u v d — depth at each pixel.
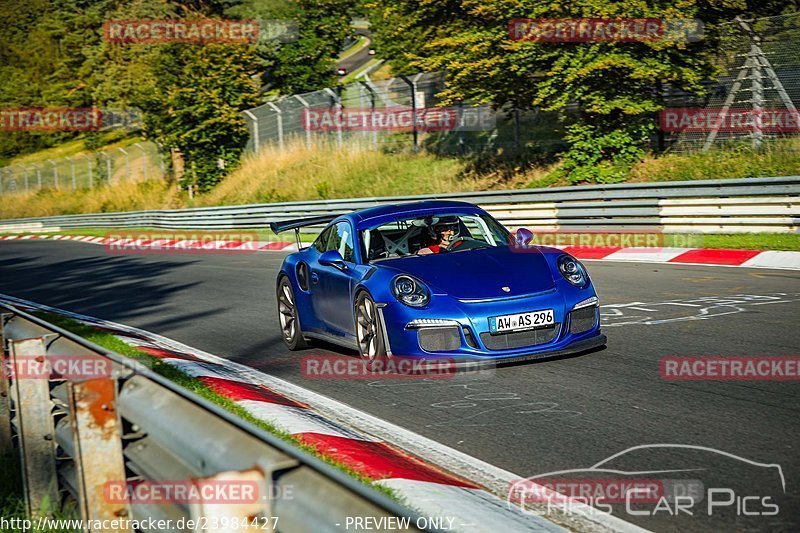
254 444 4.48
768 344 13.84
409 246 15.48
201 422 5.01
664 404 10.91
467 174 47.19
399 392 12.90
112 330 21.95
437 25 40.66
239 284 30.20
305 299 16.95
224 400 12.52
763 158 31.80
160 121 75.06
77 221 84.38
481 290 13.45
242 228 54.94
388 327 13.58
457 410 11.55
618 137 36.44
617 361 13.48
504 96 39.97
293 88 94.12
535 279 13.77
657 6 33.22
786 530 6.80
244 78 75.94
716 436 9.45
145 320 23.77
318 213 47.62
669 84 37.22
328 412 12.19
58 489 7.82
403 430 10.88
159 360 15.75
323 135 63.94
